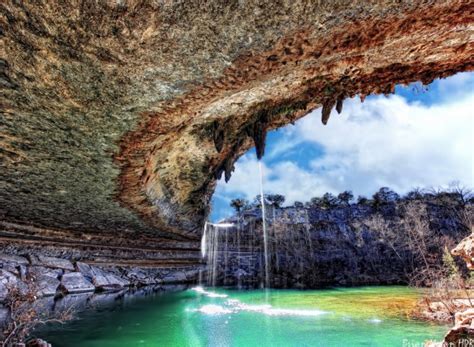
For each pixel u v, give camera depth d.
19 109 5.27
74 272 16.56
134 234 18.36
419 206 29.36
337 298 15.56
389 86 6.64
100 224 15.11
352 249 28.52
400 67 5.87
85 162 7.67
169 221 15.52
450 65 5.84
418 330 8.12
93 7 3.31
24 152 6.94
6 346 5.65
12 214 12.60
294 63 4.89
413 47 5.04
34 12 3.40
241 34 3.90
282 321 9.96
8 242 13.84
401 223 27.34
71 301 13.74
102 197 10.57
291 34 4.03
